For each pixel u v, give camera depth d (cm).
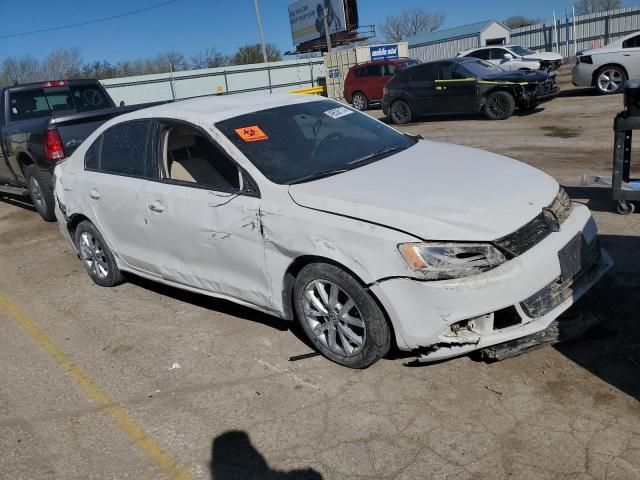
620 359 328
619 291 402
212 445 303
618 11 3591
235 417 323
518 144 1034
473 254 299
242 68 3356
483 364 339
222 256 387
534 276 305
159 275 455
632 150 850
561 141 1012
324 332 357
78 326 465
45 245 710
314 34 3775
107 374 385
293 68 3594
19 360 420
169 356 398
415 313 302
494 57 2255
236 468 285
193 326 438
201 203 390
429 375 335
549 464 260
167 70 4528
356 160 404
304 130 425
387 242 304
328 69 2777
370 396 324
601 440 270
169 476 285
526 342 324
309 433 302
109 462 299
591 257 353
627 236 505
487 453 271
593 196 636
